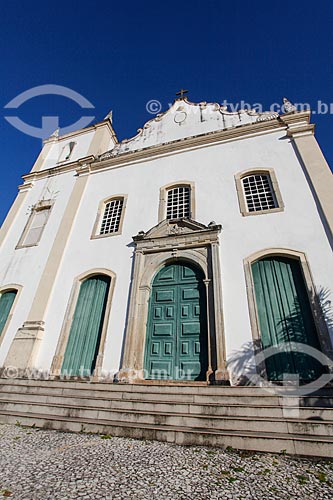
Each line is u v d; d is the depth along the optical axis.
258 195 6.84
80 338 6.40
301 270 5.43
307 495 2.01
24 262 8.29
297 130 7.40
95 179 9.53
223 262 5.99
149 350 5.74
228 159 7.84
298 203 6.21
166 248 6.62
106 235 7.70
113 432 3.44
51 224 8.88
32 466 2.47
